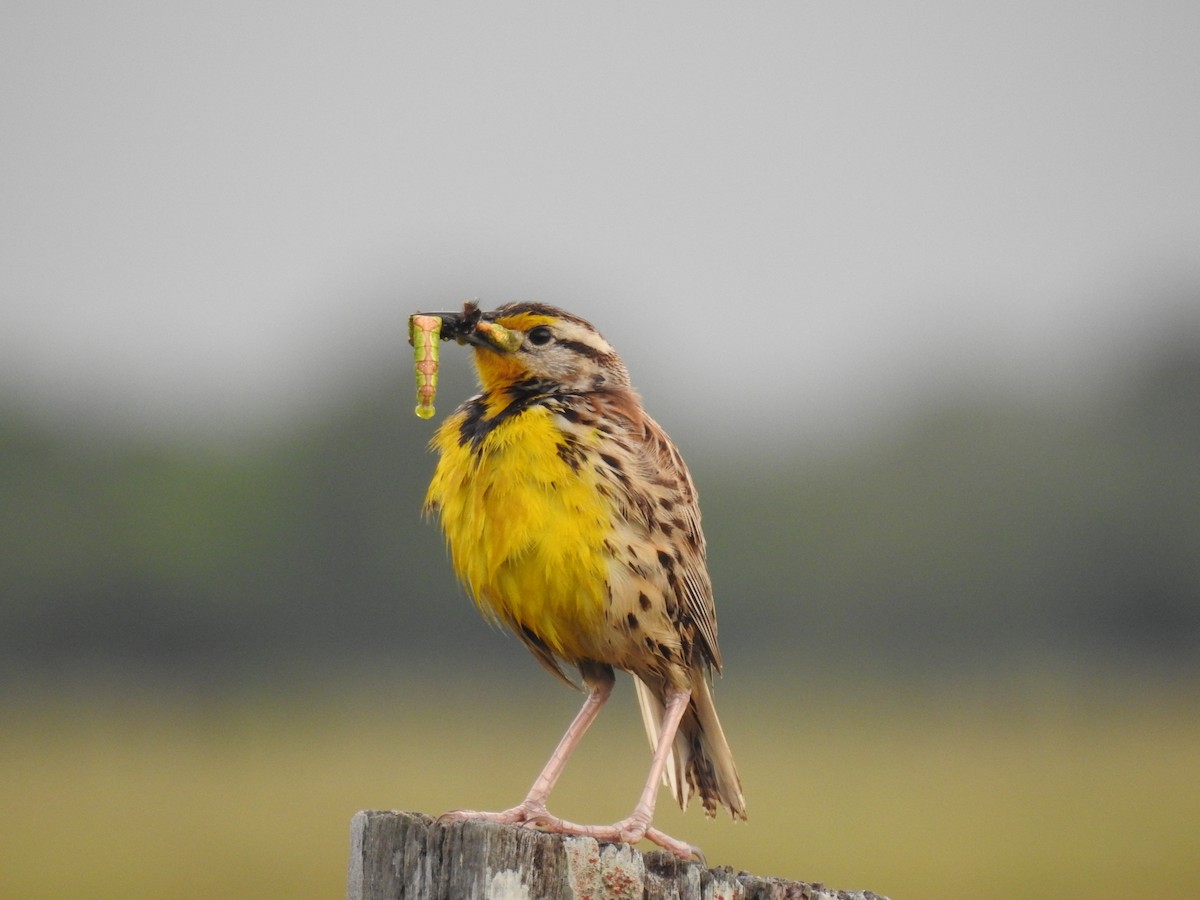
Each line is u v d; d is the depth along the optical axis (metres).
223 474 29.33
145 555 28.02
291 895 13.34
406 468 28.41
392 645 28.12
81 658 28.58
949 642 28.41
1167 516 28.95
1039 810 18.55
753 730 25.03
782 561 27.92
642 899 4.40
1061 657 28.30
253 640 28.48
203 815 18.25
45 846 16.28
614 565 5.60
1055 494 28.81
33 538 28.58
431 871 4.38
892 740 23.98
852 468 29.08
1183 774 21.06
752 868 14.62
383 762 21.88
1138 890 13.66
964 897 13.40
